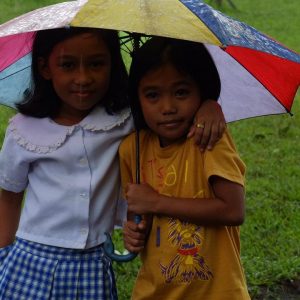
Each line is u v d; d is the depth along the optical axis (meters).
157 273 2.59
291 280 4.27
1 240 2.94
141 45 2.62
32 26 2.29
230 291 2.54
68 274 2.68
